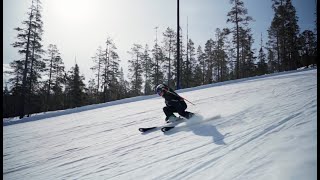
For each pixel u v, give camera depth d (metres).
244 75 40.97
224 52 47.16
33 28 28.89
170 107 7.45
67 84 42.97
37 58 29.69
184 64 42.53
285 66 38.22
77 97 41.12
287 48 37.03
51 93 41.56
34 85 30.58
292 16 36.53
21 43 28.53
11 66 28.80
